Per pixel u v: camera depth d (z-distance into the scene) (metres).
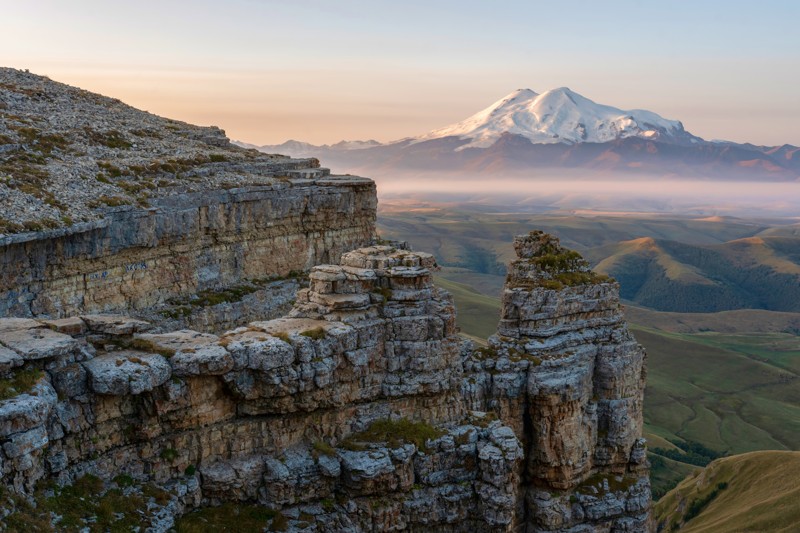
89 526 34.66
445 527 47.38
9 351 34.81
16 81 90.12
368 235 86.56
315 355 44.38
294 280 75.06
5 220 49.25
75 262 54.78
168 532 37.44
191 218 64.75
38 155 64.06
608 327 68.81
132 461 39.06
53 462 35.44
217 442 42.09
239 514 41.34
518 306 65.19
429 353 49.50
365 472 43.88
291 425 44.62
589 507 63.56
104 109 91.62
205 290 67.25
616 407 66.94
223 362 40.56
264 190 72.88
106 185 61.78
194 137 92.62
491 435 49.75
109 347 39.88
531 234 71.81
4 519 30.81
